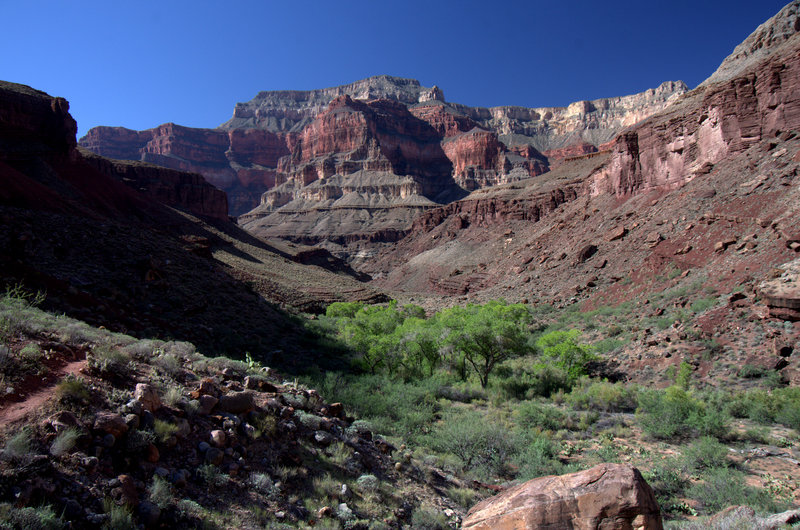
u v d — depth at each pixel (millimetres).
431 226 168125
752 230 35656
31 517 5160
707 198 45438
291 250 123125
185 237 68875
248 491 7688
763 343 24531
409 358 31875
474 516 7445
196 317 30281
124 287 29141
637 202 61531
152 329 23641
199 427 8523
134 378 9133
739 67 89062
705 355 25938
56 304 20203
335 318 50969
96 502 5957
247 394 10094
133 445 7055
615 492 6188
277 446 9336
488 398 24938
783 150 40969
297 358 29766
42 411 6863
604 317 39531
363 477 9703
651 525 6000
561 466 13656
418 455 13469
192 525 6461
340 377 24172
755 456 14516
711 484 11945
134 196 76188
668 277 39188
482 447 14680
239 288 42000
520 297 58469
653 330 31594
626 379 27656
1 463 5715
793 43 44969
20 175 37969
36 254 28109
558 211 97688
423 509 9484
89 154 90688
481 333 28859
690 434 17016
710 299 30984
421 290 111125
